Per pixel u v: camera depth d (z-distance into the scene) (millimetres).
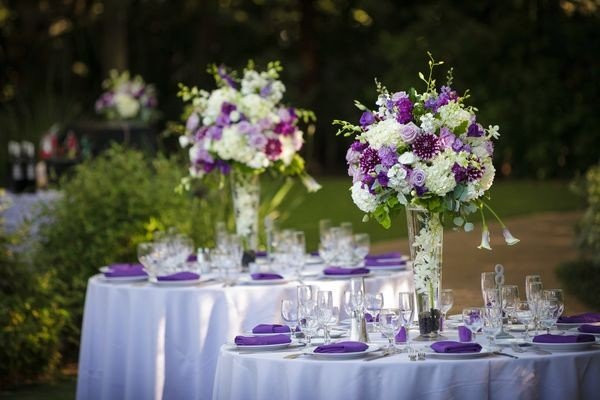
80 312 9516
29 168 12008
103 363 6914
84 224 9820
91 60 28406
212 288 6531
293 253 7215
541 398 4699
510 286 5164
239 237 7098
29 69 27469
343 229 7578
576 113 25797
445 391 4598
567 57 26797
